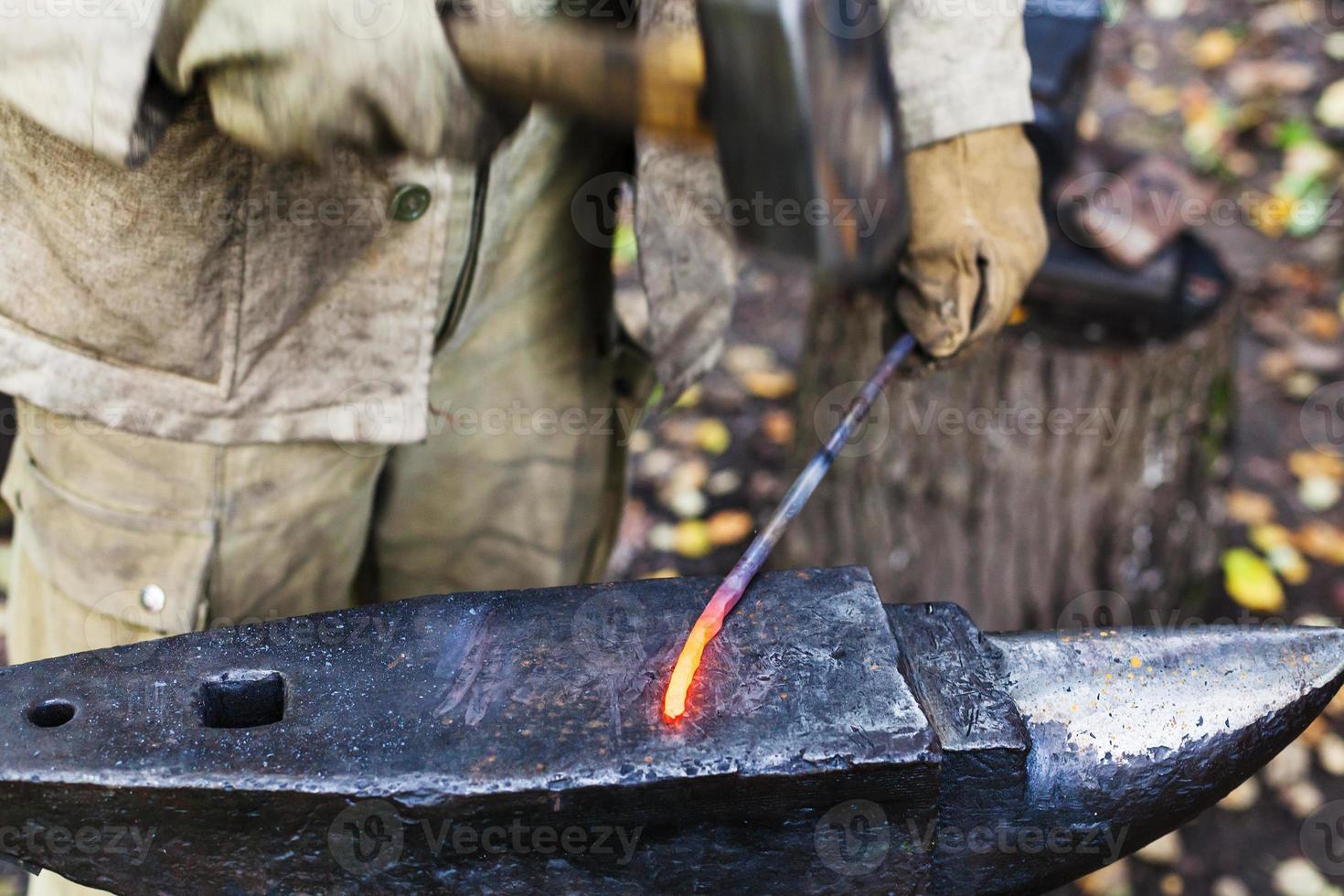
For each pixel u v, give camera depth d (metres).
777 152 1.08
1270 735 1.43
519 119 1.31
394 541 2.12
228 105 1.21
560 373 2.03
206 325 1.53
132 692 1.31
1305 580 3.23
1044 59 2.43
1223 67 4.86
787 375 3.84
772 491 3.47
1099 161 2.80
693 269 1.78
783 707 1.31
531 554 2.13
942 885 1.42
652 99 1.18
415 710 1.31
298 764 1.24
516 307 1.96
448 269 1.70
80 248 1.45
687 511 3.41
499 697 1.33
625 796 1.24
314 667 1.36
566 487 2.10
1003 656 1.44
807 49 1.03
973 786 1.34
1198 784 1.41
